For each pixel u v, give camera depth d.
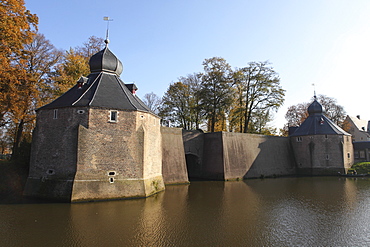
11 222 14.39
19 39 21.09
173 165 30.47
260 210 17.88
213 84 39.72
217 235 13.07
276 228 14.23
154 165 24.22
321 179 35.78
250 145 38.03
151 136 23.70
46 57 27.94
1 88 21.27
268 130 54.81
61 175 19.66
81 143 19.47
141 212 16.78
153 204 18.97
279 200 21.11
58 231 13.15
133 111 21.59
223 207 18.61
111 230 13.43
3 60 19.62
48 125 21.02
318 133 41.19
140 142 21.53
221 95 39.25
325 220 15.74
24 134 31.81
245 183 31.33
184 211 17.31
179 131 32.31
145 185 21.39
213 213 16.97
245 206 18.98
